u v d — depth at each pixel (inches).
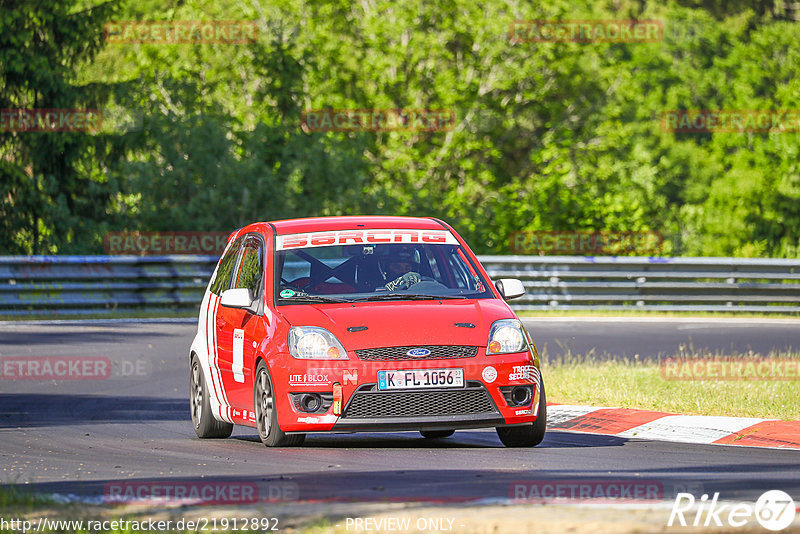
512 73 5546.3
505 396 1263.5
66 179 4815.5
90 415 1717.5
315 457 1234.0
